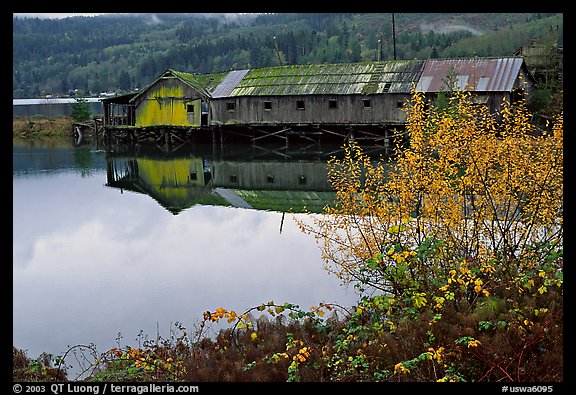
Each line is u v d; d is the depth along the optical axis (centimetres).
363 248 1047
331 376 749
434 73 3700
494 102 3369
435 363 714
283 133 4234
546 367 680
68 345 971
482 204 993
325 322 943
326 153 3694
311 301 1095
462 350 726
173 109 4444
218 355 852
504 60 3553
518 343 726
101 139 5125
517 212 1037
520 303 820
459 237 973
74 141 5066
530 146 1007
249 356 839
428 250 875
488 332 770
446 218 955
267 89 4150
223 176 3066
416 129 1012
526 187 978
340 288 1159
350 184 1160
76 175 3170
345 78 3984
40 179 3027
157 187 2780
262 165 3372
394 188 1015
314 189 2547
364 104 3844
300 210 1992
